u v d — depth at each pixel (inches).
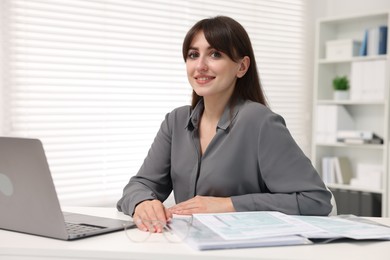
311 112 167.3
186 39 65.5
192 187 64.9
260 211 54.1
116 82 127.0
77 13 119.6
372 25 151.7
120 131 127.8
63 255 39.9
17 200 44.9
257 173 61.8
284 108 161.9
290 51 163.0
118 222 49.9
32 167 42.1
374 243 42.4
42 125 116.0
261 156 59.9
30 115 114.1
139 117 131.1
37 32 114.0
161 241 42.2
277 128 60.6
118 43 126.8
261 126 60.8
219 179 62.2
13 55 112.4
